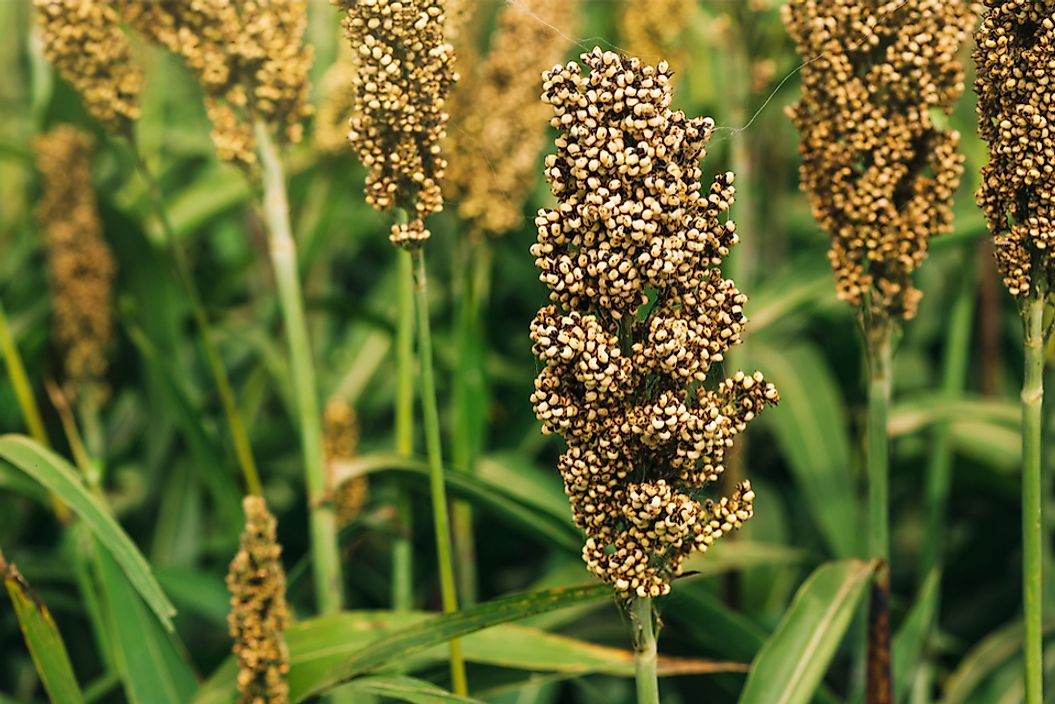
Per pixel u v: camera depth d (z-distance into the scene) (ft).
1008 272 4.55
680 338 4.27
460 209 5.84
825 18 4.82
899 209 4.92
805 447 6.25
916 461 6.66
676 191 4.25
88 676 6.07
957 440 6.68
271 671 4.75
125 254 6.46
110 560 5.10
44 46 5.27
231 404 5.71
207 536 6.98
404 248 4.70
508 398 7.46
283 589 4.75
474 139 5.78
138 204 7.16
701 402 4.33
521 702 5.97
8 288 7.59
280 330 7.27
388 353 7.50
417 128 4.58
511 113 5.76
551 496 6.27
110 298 6.48
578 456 4.34
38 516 6.77
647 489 4.30
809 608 4.99
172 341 6.64
